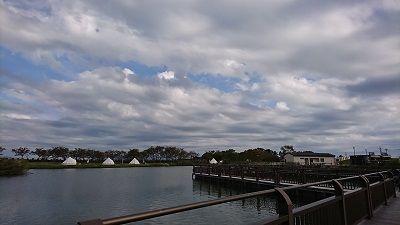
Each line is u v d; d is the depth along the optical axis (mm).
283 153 111438
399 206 11180
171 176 72250
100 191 40688
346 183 20281
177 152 173375
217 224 19203
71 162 133750
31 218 23312
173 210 2807
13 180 60844
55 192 39625
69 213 25219
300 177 25469
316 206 5449
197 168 57625
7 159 81500
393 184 14164
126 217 2408
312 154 89938
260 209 24109
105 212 25703
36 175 78375
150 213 2586
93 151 162625
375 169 24875
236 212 22953
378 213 9773
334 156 89875
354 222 7883
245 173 36531
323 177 23484
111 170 110875
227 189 40125
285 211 4152
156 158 173750
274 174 28906
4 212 25594
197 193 37594
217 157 115812
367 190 9195
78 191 40719
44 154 150500
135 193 38125
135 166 145375
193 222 19766
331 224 6246
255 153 104250
